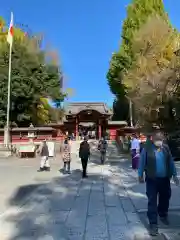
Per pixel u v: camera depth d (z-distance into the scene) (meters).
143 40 28.28
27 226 6.13
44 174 14.52
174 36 26.36
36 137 34.47
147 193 5.51
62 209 7.54
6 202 8.53
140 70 26.48
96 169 16.22
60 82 44.12
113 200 8.36
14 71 38.53
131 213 6.86
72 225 6.11
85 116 44.88
